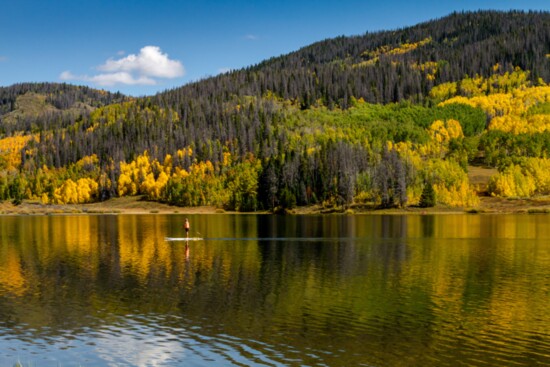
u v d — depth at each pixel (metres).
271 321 38.84
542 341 34.53
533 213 169.25
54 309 42.47
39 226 130.00
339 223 132.75
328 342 34.28
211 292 48.31
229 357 31.70
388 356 31.86
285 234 103.38
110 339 35.03
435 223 129.38
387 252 75.19
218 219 157.00
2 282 53.16
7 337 35.62
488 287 50.41
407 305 43.44
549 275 56.59
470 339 34.91
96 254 73.69
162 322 38.72
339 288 50.03
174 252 75.81
